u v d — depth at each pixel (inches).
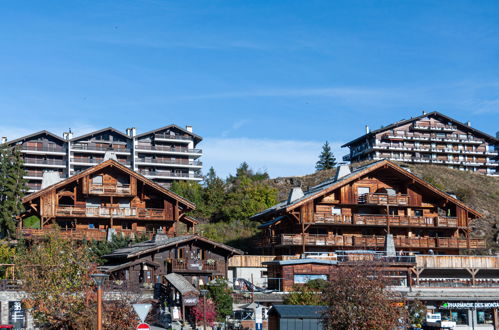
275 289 1983.3
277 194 3472.0
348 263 1712.6
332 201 2477.9
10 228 2613.2
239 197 3245.6
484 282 2196.1
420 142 4965.6
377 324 1206.9
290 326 1337.4
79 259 1347.2
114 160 2397.9
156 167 4407.0
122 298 1226.6
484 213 3420.3
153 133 4419.3
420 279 2124.8
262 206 3179.1
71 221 2373.3
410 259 2142.0
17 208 2672.2
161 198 2484.0
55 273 1274.6
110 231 2288.4
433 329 1654.8
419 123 4965.6
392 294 1299.2
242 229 2982.3
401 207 2554.1
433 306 1932.8
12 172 2755.9
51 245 1455.5
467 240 2532.0
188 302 1568.7
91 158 4212.6
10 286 1590.8
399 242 2444.6
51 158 4207.7
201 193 3385.8
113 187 2397.9
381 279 1328.7
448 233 2600.9
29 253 1459.2
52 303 1230.3
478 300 1939.0
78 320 1148.5
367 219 2449.6
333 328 1229.7
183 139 4485.7
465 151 4995.1
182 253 1909.4
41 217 2278.5
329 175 3932.1
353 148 5310.0
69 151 4168.3
